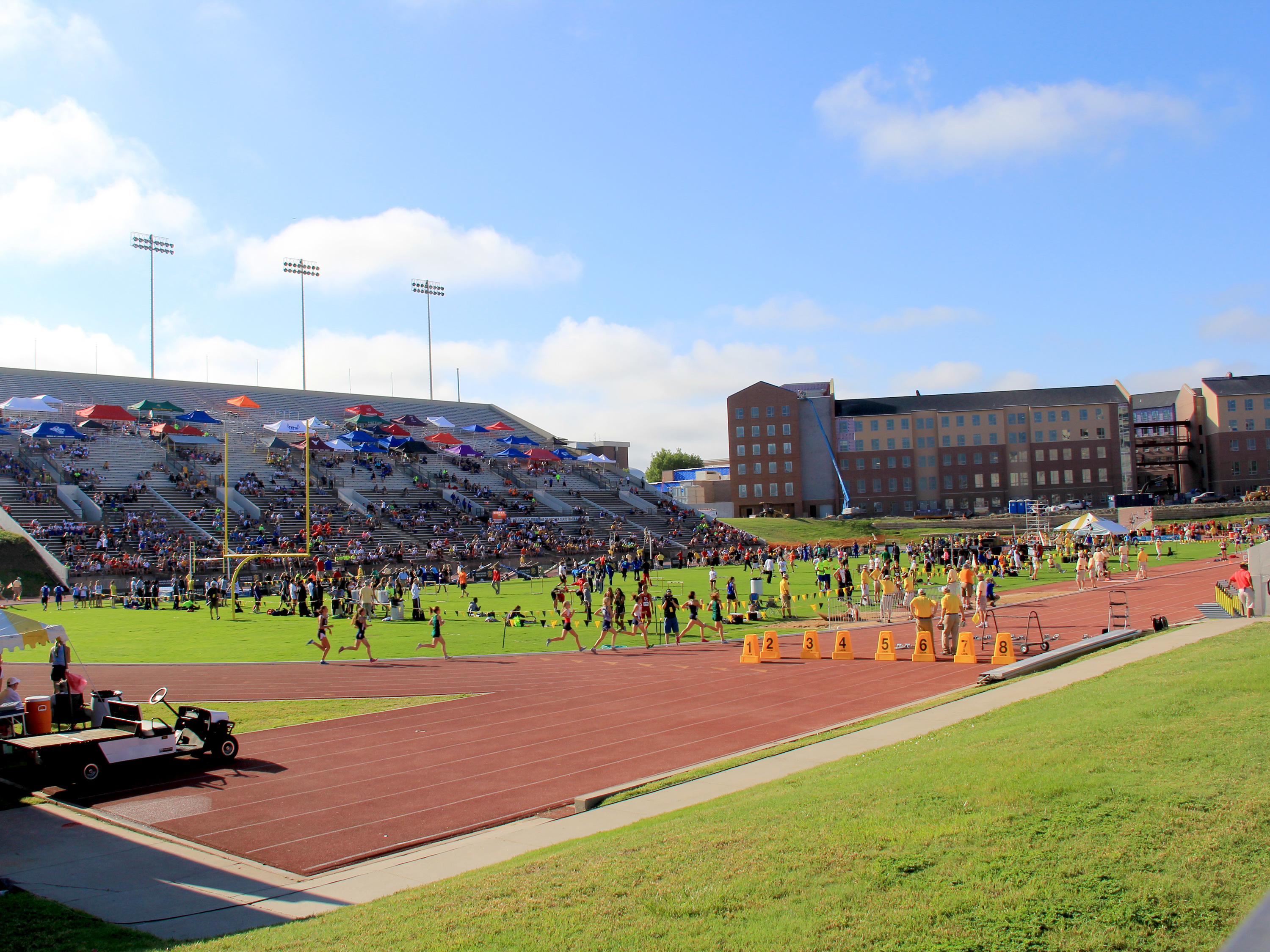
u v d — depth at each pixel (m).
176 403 85.19
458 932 6.91
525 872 8.35
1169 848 7.09
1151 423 120.88
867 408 120.81
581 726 17.14
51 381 80.19
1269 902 2.23
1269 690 12.55
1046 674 18.80
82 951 7.35
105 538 54.38
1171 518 94.81
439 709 19.16
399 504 74.81
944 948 5.91
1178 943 5.74
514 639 31.34
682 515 93.81
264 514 65.06
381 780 13.66
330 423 93.06
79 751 13.18
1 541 51.16
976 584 34.22
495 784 13.33
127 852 10.55
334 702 20.22
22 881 9.55
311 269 101.75
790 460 118.69
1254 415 112.44
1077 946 5.81
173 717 18.47
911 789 9.55
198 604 45.62
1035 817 8.04
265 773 14.22
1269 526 77.81
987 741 11.88
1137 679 15.41
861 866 7.38
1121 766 9.39
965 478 116.44
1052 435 115.56
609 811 11.28
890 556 54.88
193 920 8.29
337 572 45.00
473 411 112.44
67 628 35.84
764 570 55.59
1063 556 58.91
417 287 110.12
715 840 8.53
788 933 6.30
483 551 66.44
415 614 38.03
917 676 21.70
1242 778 8.60
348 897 8.84
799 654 26.45
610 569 50.34
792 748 14.26
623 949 6.31
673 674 23.17
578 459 102.56
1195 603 33.97
